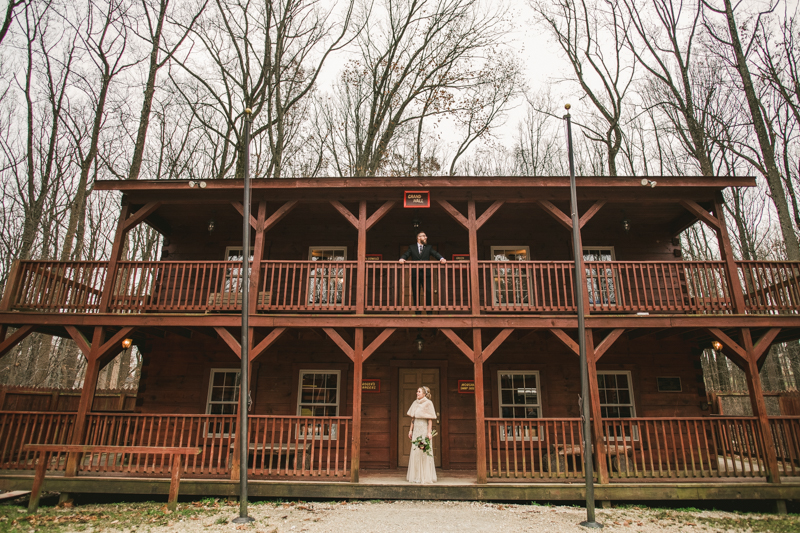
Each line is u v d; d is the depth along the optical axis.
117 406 14.98
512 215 11.68
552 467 10.04
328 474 8.85
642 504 8.85
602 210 11.16
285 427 11.09
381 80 19.78
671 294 11.73
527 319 9.19
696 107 19.20
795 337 10.26
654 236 12.25
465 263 9.61
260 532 6.48
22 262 9.70
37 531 6.36
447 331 9.16
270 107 17.97
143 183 9.94
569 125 8.06
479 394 8.90
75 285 9.69
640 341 11.50
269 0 18.62
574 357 11.42
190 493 8.48
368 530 6.63
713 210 9.98
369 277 12.06
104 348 9.21
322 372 11.42
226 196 10.17
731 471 9.63
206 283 12.15
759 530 6.95
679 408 11.09
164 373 11.50
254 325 9.27
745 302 10.14
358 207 11.14
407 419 11.19
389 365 11.44
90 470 8.77
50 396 12.06
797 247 14.28
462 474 9.96
